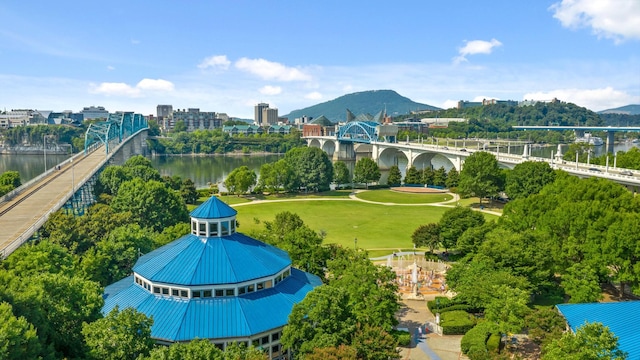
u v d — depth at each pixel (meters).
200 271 58.12
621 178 137.88
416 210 157.12
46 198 111.94
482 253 73.94
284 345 48.78
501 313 57.56
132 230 80.81
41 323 38.31
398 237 120.75
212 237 64.12
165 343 51.97
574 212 76.06
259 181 193.88
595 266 68.38
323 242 113.75
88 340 39.03
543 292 73.94
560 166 169.38
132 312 41.66
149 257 65.62
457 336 63.56
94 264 67.50
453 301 72.25
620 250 66.50
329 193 197.12
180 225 83.75
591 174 150.62
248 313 55.62
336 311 47.84
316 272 75.56
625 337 46.38
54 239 74.69
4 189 130.25
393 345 46.69
